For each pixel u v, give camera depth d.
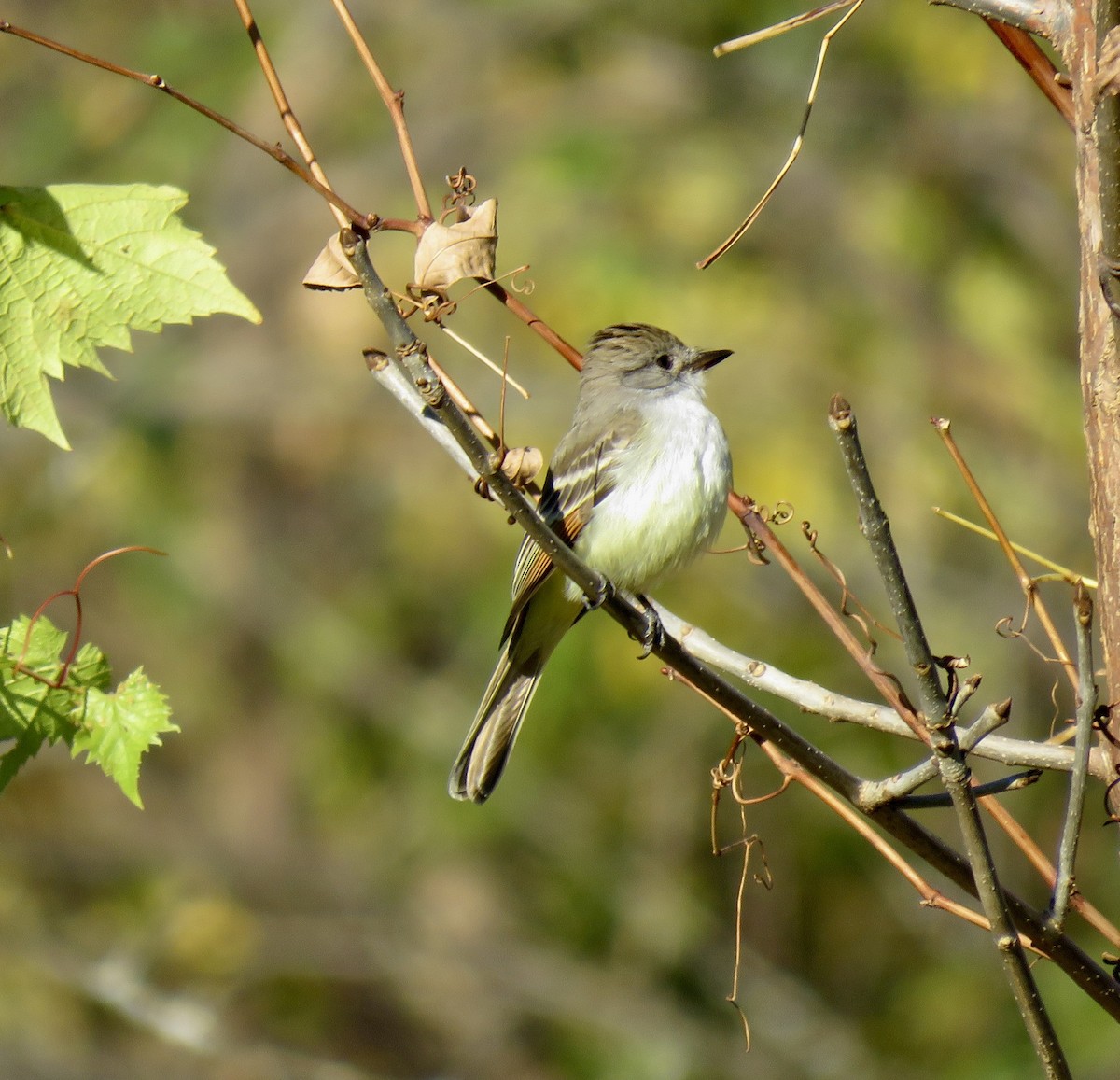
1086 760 4.16
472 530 14.76
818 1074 13.20
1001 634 4.79
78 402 15.20
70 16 17.36
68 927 14.42
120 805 15.02
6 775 4.47
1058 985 12.50
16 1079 13.15
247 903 14.56
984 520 13.92
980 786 4.67
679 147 15.40
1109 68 3.77
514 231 14.44
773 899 13.84
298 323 15.45
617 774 13.97
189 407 15.27
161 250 4.38
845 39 15.93
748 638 13.17
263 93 16.22
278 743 15.18
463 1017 14.10
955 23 15.74
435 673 15.17
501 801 14.00
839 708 5.02
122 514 15.12
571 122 15.53
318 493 15.48
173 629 15.16
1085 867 12.31
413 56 16.47
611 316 14.01
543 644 7.24
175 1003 13.49
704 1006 13.68
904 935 13.70
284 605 15.23
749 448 13.76
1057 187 15.56
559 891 14.25
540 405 13.87
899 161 15.58
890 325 14.66
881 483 13.95
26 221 4.39
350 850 14.80
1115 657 4.27
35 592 14.99
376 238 15.10
